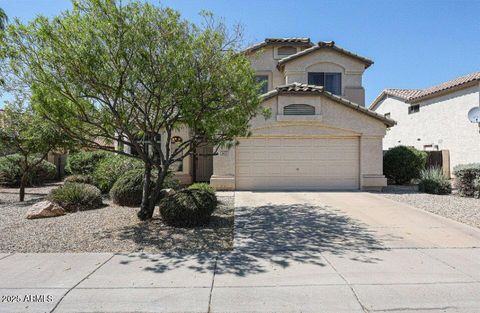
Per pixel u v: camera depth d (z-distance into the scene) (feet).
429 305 13.66
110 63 23.29
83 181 47.21
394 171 55.88
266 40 66.18
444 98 74.02
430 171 48.98
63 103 23.00
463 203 37.17
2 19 41.73
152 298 14.32
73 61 22.08
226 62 26.25
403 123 89.20
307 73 62.03
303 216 30.73
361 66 62.23
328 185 48.44
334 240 23.11
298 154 48.44
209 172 60.80
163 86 24.27
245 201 38.75
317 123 47.57
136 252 20.49
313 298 14.30
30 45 22.30
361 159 47.80
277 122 47.37
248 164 48.34
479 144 64.80
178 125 31.91
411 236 24.00
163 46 24.18
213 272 17.24
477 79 64.08
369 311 13.24
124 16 22.47
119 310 13.34
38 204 30.81
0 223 27.43
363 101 61.87
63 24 21.98
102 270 17.46
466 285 15.51
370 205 36.09
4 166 55.67
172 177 43.88
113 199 36.35
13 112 38.73
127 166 43.70
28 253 20.13
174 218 26.22
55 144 34.83
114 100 24.76
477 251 20.59
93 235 23.91
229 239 23.32
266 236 24.11
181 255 19.95
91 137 29.99
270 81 66.64
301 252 20.49
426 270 17.38
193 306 13.64
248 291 14.97
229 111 26.73
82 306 13.62
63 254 19.99
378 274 16.85
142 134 30.78
